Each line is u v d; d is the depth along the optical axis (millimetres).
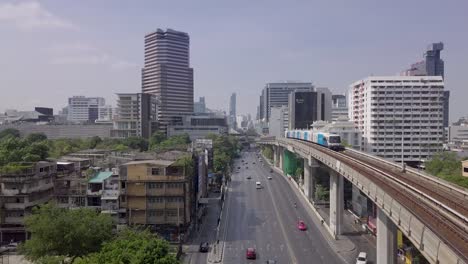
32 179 116062
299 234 128375
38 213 97688
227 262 101625
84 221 90938
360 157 138625
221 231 131000
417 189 76500
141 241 75812
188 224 125312
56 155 183875
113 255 69375
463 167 146125
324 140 171500
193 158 143750
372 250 112375
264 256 106750
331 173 130500
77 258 90875
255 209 163000
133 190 117812
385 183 81750
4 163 143125
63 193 120000
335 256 107250
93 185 119875
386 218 82938
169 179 117875
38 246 88125
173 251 100438
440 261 47531
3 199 114938
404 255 101312
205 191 180250
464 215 59438
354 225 138875
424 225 53250
